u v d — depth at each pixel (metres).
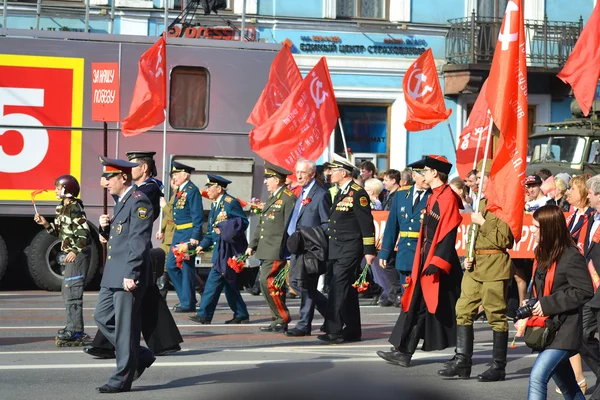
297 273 12.63
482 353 12.11
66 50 17.98
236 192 18.70
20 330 13.42
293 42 26.44
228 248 14.12
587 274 7.79
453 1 27.53
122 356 9.30
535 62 28.06
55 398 9.09
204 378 10.05
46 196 17.86
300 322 13.13
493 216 10.20
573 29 28.14
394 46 27.09
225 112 18.72
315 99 16.86
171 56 18.53
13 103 17.75
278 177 13.59
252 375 10.08
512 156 10.16
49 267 18.03
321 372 10.16
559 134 21.67
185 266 15.24
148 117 17.53
